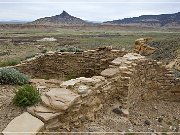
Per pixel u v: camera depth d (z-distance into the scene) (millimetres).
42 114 6227
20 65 14391
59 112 6367
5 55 44188
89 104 7707
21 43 75938
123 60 10953
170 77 11836
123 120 8359
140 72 11047
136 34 138750
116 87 9578
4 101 7469
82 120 7398
